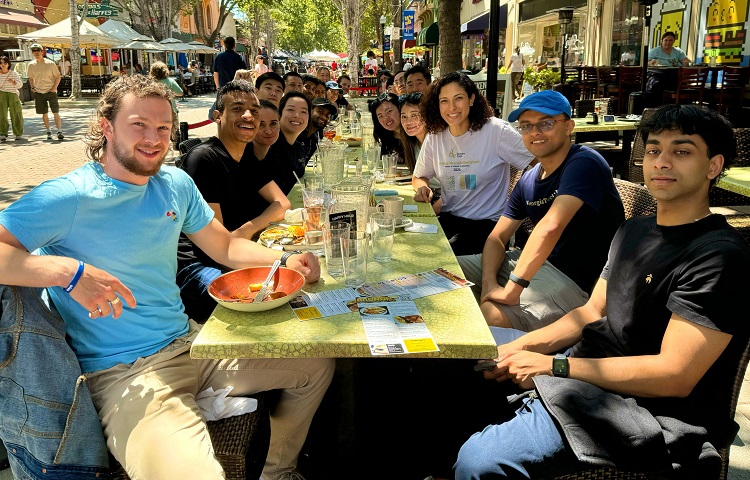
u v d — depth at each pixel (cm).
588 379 187
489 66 582
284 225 315
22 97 2205
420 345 178
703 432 169
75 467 184
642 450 166
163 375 202
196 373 217
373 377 307
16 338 178
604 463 167
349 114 871
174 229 223
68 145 1250
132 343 208
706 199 184
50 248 202
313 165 518
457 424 260
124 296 188
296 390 236
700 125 176
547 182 303
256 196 374
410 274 240
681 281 175
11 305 178
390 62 3162
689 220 185
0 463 241
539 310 274
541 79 996
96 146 210
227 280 225
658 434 166
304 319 196
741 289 164
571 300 278
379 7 3134
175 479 175
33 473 186
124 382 198
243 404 213
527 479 175
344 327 190
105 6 2705
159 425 185
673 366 170
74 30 2214
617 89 1062
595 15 1456
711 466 168
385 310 203
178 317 225
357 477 254
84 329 204
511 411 226
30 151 1162
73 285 179
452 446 260
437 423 262
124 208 207
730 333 164
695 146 178
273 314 200
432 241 287
